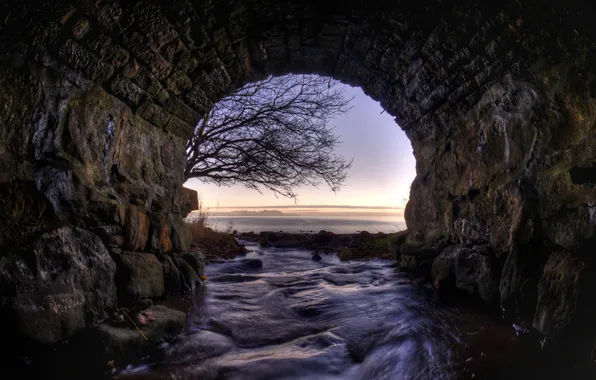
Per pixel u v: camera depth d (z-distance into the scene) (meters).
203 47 4.51
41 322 2.83
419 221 7.28
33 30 2.85
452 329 3.94
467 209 5.35
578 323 2.92
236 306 4.89
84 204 3.61
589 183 3.07
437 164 6.41
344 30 4.93
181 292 5.36
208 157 9.64
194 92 5.32
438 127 6.11
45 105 3.16
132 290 4.16
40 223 3.12
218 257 8.95
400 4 4.11
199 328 3.99
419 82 5.43
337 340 3.73
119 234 4.20
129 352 3.13
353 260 8.95
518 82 3.98
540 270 3.71
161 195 5.51
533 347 3.35
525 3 3.24
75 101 3.51
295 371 3.07
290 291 5.79
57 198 3.27
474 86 4.71
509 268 4.05
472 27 3.88
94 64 3.60
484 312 4.50
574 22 3.02
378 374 3.04
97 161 3.91
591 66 3.06
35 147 3.10
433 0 3.85
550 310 3.24
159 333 3.55
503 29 3.64
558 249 3.48
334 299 5.26
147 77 4.34
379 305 4.92
